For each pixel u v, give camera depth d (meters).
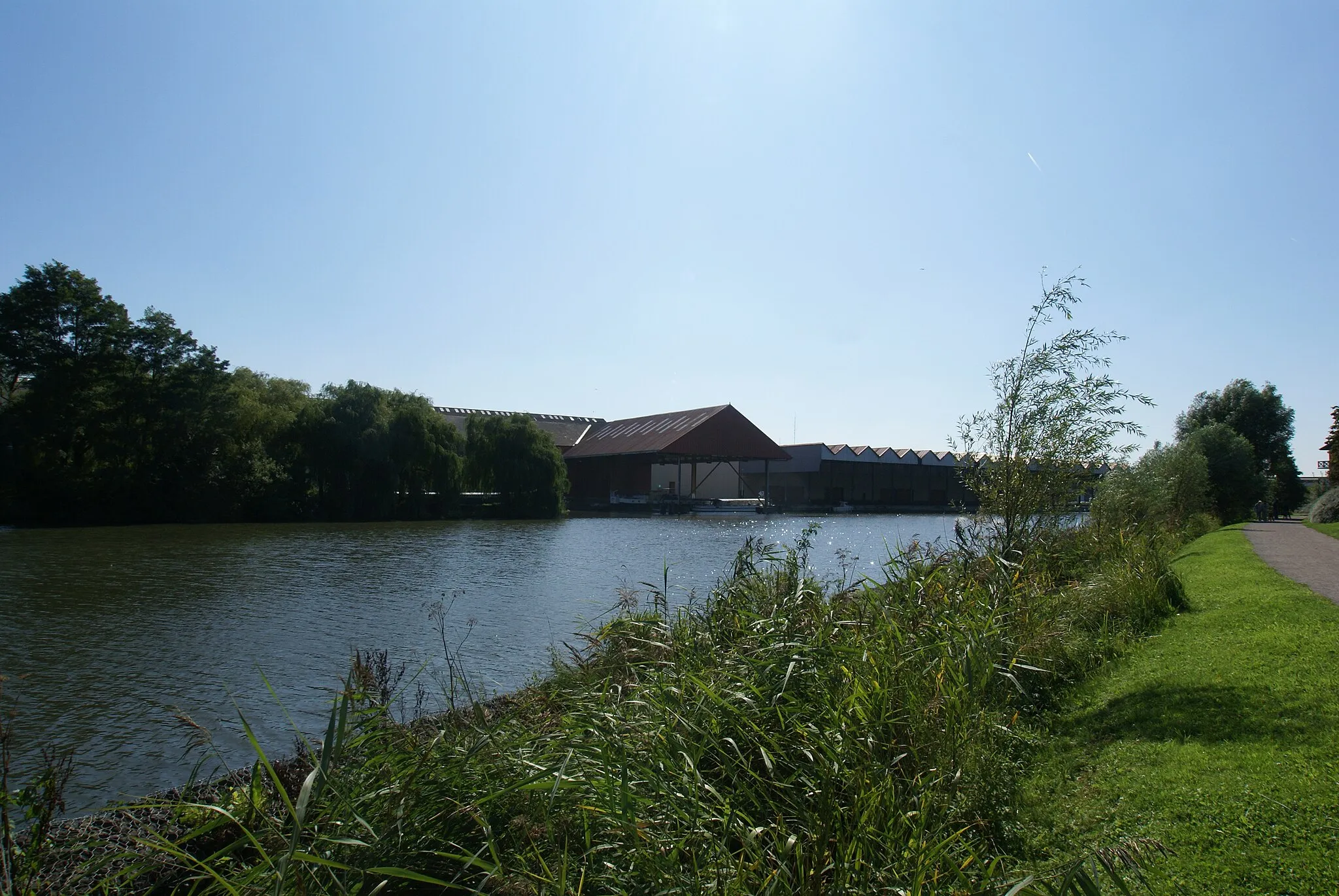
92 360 43.69
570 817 4.11
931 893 3.55
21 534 36.38
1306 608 8.59
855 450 73.88
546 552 29.83
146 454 44.56
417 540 35.25
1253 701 5.61
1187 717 5.59
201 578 21.98
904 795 4.60
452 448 53.84
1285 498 46.84
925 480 81.94
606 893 3.67
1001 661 6.93
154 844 3.69
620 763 4.41
